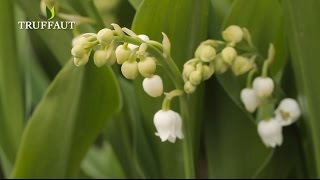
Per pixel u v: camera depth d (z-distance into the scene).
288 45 0.34
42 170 0.36
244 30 0.32
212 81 0.35
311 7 0.32
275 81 0.33
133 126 0.36
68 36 0.34
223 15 0.34
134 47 0.29
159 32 0.32
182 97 0.32
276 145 0.36
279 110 0.34
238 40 0.31
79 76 0.33
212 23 0.34
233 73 0.33
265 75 0.32
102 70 0.33
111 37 0.28
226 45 0.31
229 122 0.36
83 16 0.33
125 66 0.28
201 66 0.30
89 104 0.34
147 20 0.31
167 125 0.31
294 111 0.34
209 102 0.36
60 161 0.36
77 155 0.36
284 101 0.34
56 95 0.33
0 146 0.36
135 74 0.29
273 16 0.33
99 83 0.33
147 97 0.34
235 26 0.31
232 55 0.31
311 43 0.32
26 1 0.33
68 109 0.34
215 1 0.34
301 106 0.35
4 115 0.36
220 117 0.36
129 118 0.36
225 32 0.31
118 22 0.35
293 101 0.34
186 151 0.34
